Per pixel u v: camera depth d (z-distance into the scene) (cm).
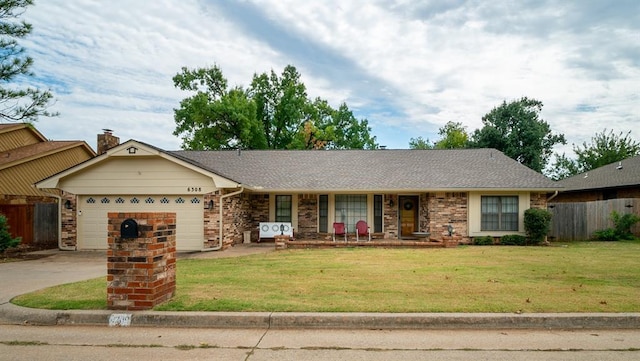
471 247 1470
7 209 1538
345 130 4316
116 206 1441
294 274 841
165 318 515
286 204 1775
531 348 436
